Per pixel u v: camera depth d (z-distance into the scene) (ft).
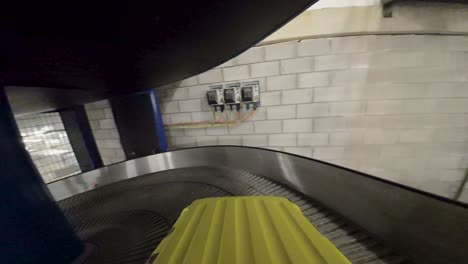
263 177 2.84
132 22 1.13
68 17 0.92
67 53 1.27
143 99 4.24
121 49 1.42
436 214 1.25
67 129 4.58
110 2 0.91
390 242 1.39
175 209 2.23
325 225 1.68
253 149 3.13
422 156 4.50
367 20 3.76
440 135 4.35
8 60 1.12
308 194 2.22
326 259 0.80
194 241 0.96
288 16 1.66
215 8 1.24
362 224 1.60
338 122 4.46
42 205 1.41
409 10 3.67
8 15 0.79
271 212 1.26
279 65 4.29
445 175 4.61
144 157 3.45
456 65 3.93
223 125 4.98
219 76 4.65
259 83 4.50
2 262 1.15
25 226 1.29
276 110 4.60
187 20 1.30
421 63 3.96
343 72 4.13
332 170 1.98
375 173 4.71
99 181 3.02
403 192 1.43
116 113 4.33
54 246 1.43
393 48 3.91
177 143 5.40
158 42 1.48
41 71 1.43
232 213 1.25
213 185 2.72
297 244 0.91
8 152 1.27
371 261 1.29
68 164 5.75
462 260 1.11
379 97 4.22
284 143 4.79
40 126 5.32
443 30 3.72
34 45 1.06
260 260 0.80
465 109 4.14
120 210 2.27
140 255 1.53
